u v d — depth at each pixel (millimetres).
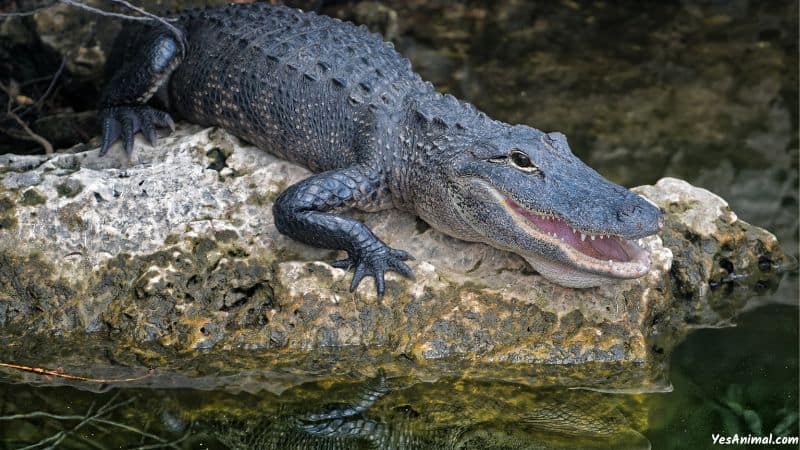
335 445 12953
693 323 16141
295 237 15336
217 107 17203
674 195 17266
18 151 19859
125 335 14969
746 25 27625
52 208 15461
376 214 16266
